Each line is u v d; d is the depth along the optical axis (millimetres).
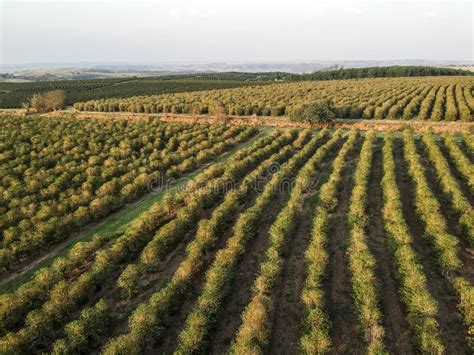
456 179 37844
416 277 21031
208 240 26828
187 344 18203
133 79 196875
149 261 25312
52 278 23750
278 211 32938
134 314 20031
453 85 98875
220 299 21266
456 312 20484
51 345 19953
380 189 36438
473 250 26016
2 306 21016
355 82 123188
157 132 59406
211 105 83125
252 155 44750
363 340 18922
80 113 89875
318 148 48625
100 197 36938
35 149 52812
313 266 22719
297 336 19438
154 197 38688
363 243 24641
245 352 17172
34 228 30703
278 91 104750
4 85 167250
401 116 69062
